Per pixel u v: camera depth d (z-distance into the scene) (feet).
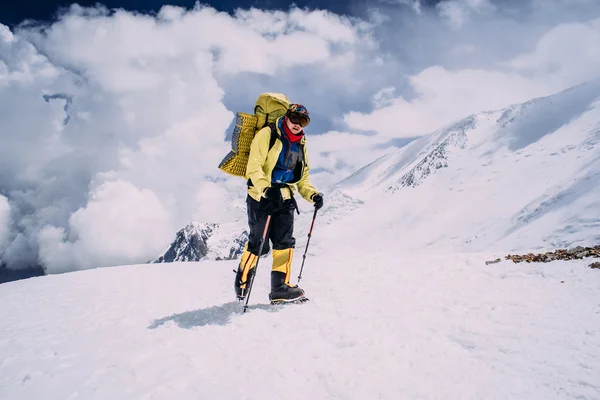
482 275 20.63
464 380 9.37
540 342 11.05
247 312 15.80
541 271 19.48
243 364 10.79
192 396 9.06
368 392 9.12
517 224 488.02
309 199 17.83
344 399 8.92
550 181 603.67
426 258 28.78
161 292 22.56
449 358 10.68
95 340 12.89
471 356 10.77
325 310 15.76
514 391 8.71
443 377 9.62
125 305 18.93
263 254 17.66
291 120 16.02
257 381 9.80
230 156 16.85
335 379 9.81
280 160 16.53
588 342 10.69
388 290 18.90
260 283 23.71
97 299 20.77
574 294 15.17
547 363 9.80
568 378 9.00
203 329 13.70
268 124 16.51
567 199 428.56
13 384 9.72
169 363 10.85
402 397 8.84
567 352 10.25
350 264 27.94
